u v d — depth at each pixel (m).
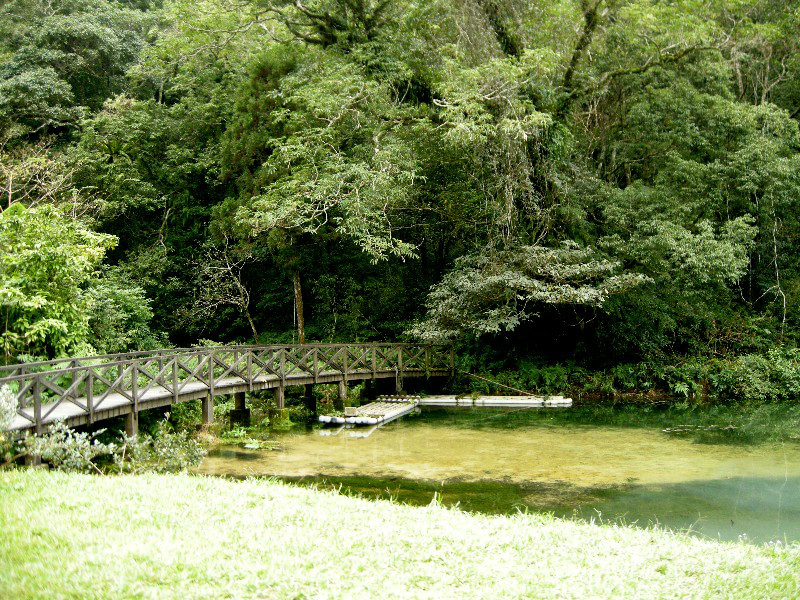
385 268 22.59
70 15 25.23
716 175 18.45
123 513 6.04
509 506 8.77
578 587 5.24
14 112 22.59
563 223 18.14
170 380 13.96
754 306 21.33
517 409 16.92
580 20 17.06
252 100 18.66
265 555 5.36
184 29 17.75
